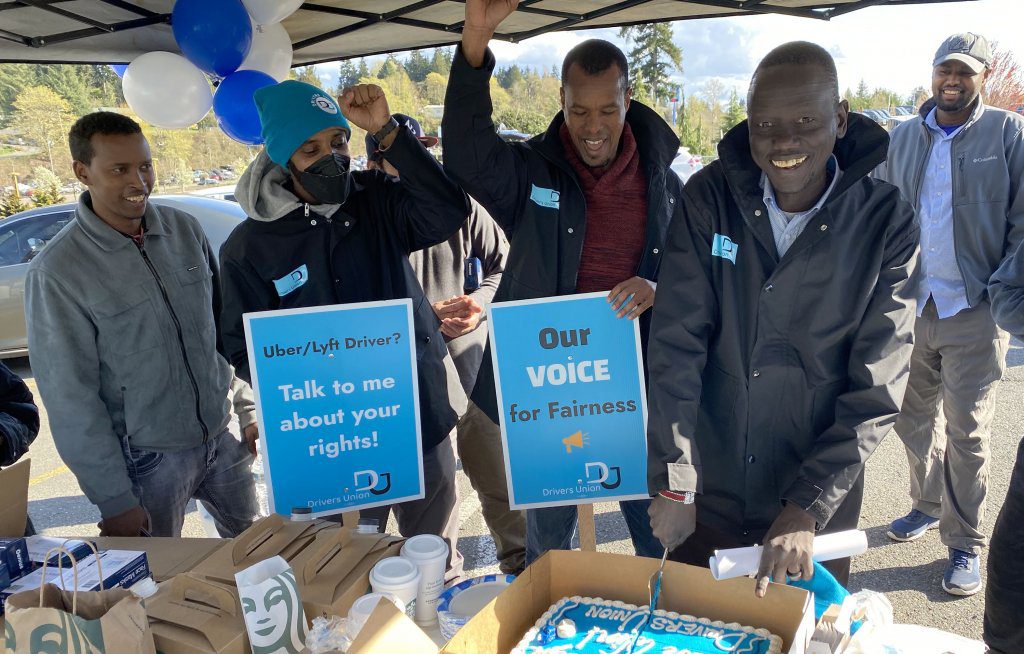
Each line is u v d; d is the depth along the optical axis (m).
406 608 1.54
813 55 1.47
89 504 4.39
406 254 2.38
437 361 2.37
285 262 2.20
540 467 1.97
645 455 1.96
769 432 1.75
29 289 2.26
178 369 2.47
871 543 3.38
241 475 2.75
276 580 1.40
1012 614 1.70
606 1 2.72
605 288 2.15
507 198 2.12
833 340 1.65
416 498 2.12
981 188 2.88
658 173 2.11
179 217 2.56
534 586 1.50
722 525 1.88
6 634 1.27
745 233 1.68
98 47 3.21
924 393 3.18
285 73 3.49
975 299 2.87
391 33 3.42
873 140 1.55
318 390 2.01
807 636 1.32
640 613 1.46
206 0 2.93
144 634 1.32
